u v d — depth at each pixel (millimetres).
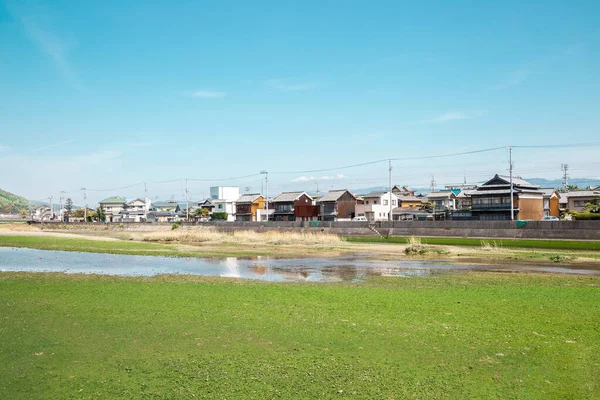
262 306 14945
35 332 11758
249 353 10070
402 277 23578
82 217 145500
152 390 8070
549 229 45969
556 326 12148
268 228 69125
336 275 25188
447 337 11188
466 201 87812
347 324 12477
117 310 14367
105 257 35906
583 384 8234
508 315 13453
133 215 141500
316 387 8172
